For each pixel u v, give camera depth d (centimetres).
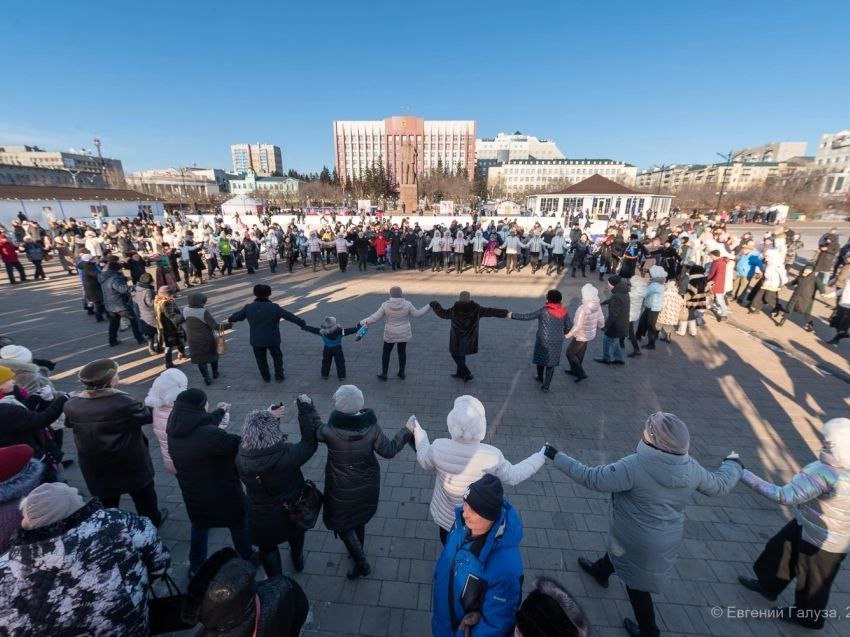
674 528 270
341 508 320
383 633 309
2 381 370
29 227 1856
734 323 1085
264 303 694
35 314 1174
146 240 2028
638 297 859
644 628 290
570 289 1479
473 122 12875
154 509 385
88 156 12619
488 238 2009
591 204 3681
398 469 500
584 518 423
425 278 1678
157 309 749
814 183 6762
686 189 7925
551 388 717
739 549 388
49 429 419
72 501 205
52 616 195
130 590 215
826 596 299
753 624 318
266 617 189
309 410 320
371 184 6788
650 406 655
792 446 551
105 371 332
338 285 1538
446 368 802
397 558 375
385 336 722
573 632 162
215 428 315
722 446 551
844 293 883
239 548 344
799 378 756
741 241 1310
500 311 700
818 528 287
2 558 195
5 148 12562
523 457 523
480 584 203
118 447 340
